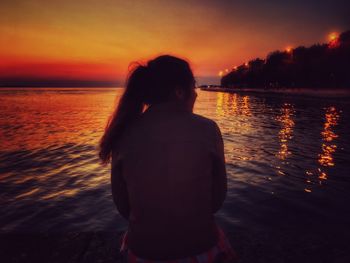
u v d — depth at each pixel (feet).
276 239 10.02
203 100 183.32
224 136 49.93
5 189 23.86
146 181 3.93
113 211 18.45
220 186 4.34
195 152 3.97
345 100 124.47
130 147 4.05
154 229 3.95
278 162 30.76
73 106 161.79
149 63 4.41
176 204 3.91
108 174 28.17
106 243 9.71
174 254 3.93
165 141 3.96
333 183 23.16
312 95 161.89
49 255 9.12
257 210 17.62
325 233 14.46
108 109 137.69
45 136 56.49
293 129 56.95
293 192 20.93
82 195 21.85
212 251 4.16
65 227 16.47
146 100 4.30
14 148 43.91
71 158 36.42
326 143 41.65
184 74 4.25
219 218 16.61
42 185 24.86
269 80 312.50
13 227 16.60
